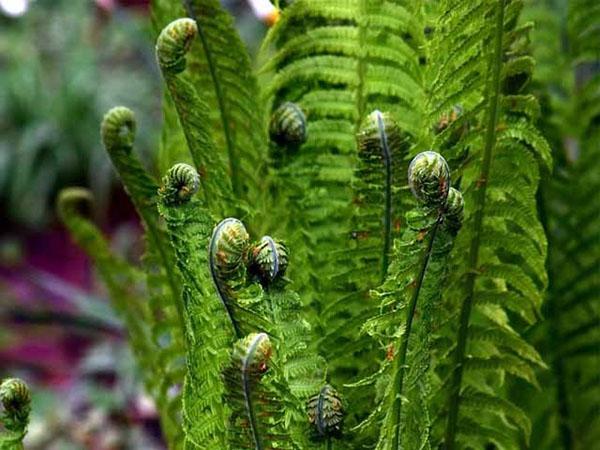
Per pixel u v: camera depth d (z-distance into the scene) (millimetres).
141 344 856
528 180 708
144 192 738
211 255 564
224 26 711
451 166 667
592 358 854
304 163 729
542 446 870
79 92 4375
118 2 3164
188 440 655
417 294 582
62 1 4793
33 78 4449
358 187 661
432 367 687
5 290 3424
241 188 755
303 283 727
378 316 587
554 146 846
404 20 709
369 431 647
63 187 4355
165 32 635
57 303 3291
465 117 645
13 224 4352
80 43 4590
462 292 680
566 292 844
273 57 743
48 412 2393
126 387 2324
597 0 863
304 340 613
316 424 612
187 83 657
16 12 2584
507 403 697
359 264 708
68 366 3189
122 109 719
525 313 696
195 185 603
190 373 626
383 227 667
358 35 718
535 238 677
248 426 576
